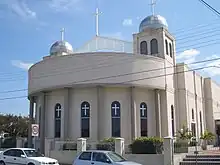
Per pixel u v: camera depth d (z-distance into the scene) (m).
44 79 29.89
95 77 27.78
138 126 28.73
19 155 19.98
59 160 25.09
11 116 60.75
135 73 28.28
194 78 38.28
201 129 39.09
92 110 28.39
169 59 33.72
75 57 28.50
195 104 37.47
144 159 22.34
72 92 29.22
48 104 30.67
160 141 23.05
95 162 16.25
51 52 38.50
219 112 45.56
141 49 34.34
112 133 28.28
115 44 36.09
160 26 34.06
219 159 23.22
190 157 24.28
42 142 29.91
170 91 32.12
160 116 30.30
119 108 28.73
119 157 16.72
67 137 28.20
